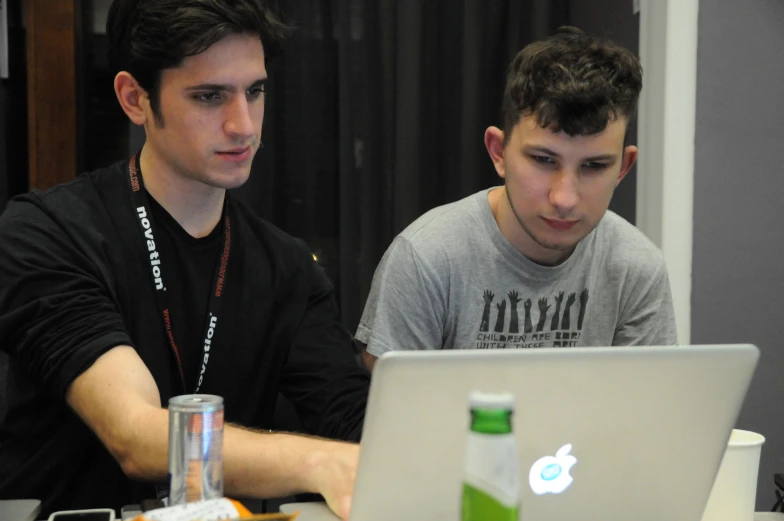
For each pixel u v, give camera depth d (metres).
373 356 1.37
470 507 0.55
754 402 2.05
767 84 2.02
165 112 1.25
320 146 2.49
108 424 1.06
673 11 1.98
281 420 1.50
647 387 0.76
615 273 1.45
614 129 1.17
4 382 1.54
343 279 2.48
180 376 1.37
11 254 1.26
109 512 0.92
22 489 1.28
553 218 1.20
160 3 1.20
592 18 2.38
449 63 2.50
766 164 2.04
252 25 1.23
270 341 1.45
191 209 1.38
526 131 1.19
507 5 2.49
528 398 0.73
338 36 2.44
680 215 2.01
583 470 0.78
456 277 1.39
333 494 0.90
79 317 1.17
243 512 0.73
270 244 1.49
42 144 2.37
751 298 2.05
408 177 2.45
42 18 2.35
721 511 0.93
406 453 0.73
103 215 1.35
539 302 1.42
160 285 1.35
